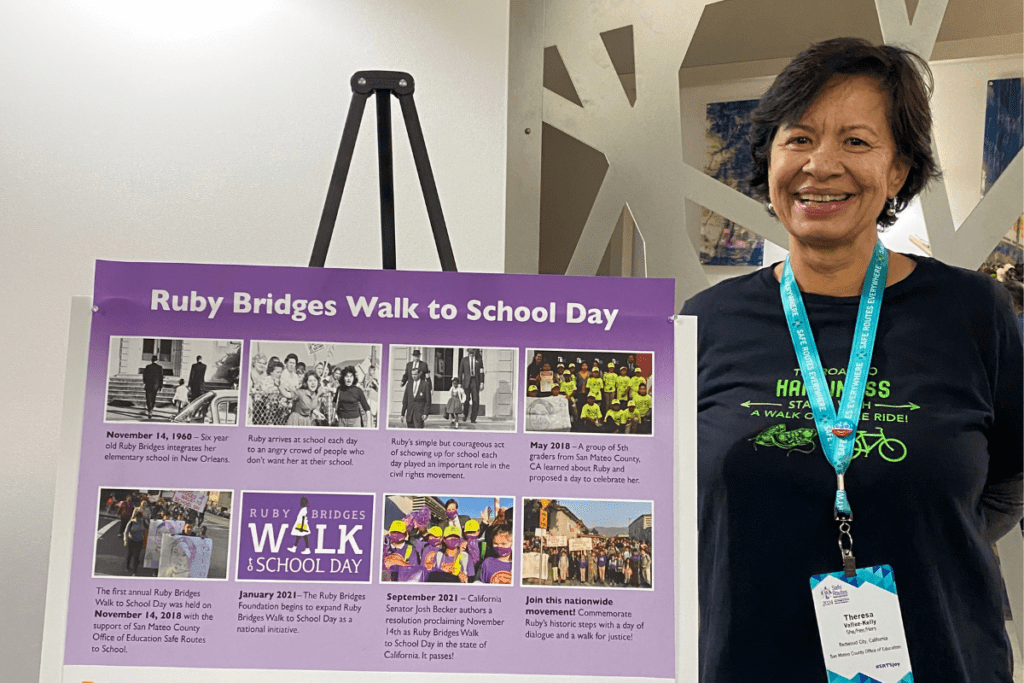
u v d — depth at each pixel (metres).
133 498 1.06
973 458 1.38
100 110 1.93
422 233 1.92
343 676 1.03
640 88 1.86
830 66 1.45
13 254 1.90
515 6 1.94
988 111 1.69
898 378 1.44
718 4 1.83
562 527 1.06
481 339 1.09
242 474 1.06
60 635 1.04
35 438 1.87
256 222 1.92
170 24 1.95
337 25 1.95
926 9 1.72
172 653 1.04
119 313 1.08
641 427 1.07
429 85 1.94
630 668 1.03
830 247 1.51
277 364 1.08
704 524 1.49
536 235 1.89
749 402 1.49
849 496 1.37
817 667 1.36
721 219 1.80
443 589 1.05
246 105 1.94
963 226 1.68
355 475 1.06
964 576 1.37
